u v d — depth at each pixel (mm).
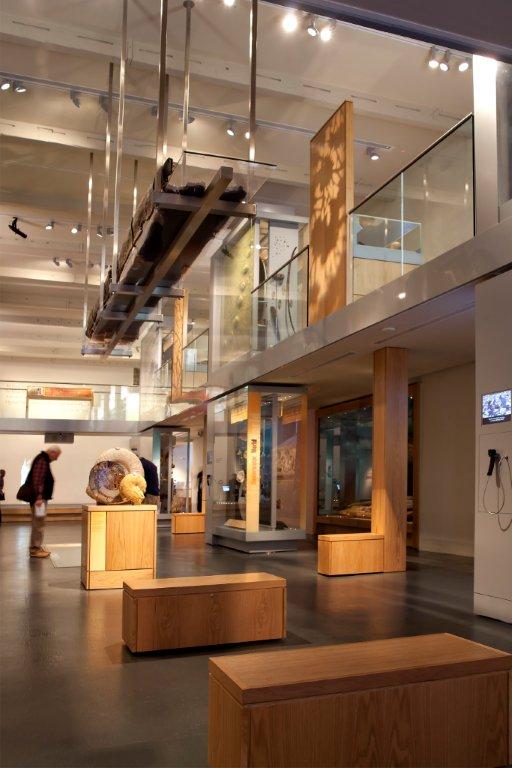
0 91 12398
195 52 11656
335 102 12773
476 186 7473
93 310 12719
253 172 6473
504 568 6812
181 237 7352
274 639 6051
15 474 32750
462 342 10828
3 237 19469
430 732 3137
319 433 20453
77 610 7316
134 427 29359
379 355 11414
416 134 14070
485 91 7434
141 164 14727
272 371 13391
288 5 3562
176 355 21797
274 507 14258
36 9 10711
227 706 3014
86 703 4371
